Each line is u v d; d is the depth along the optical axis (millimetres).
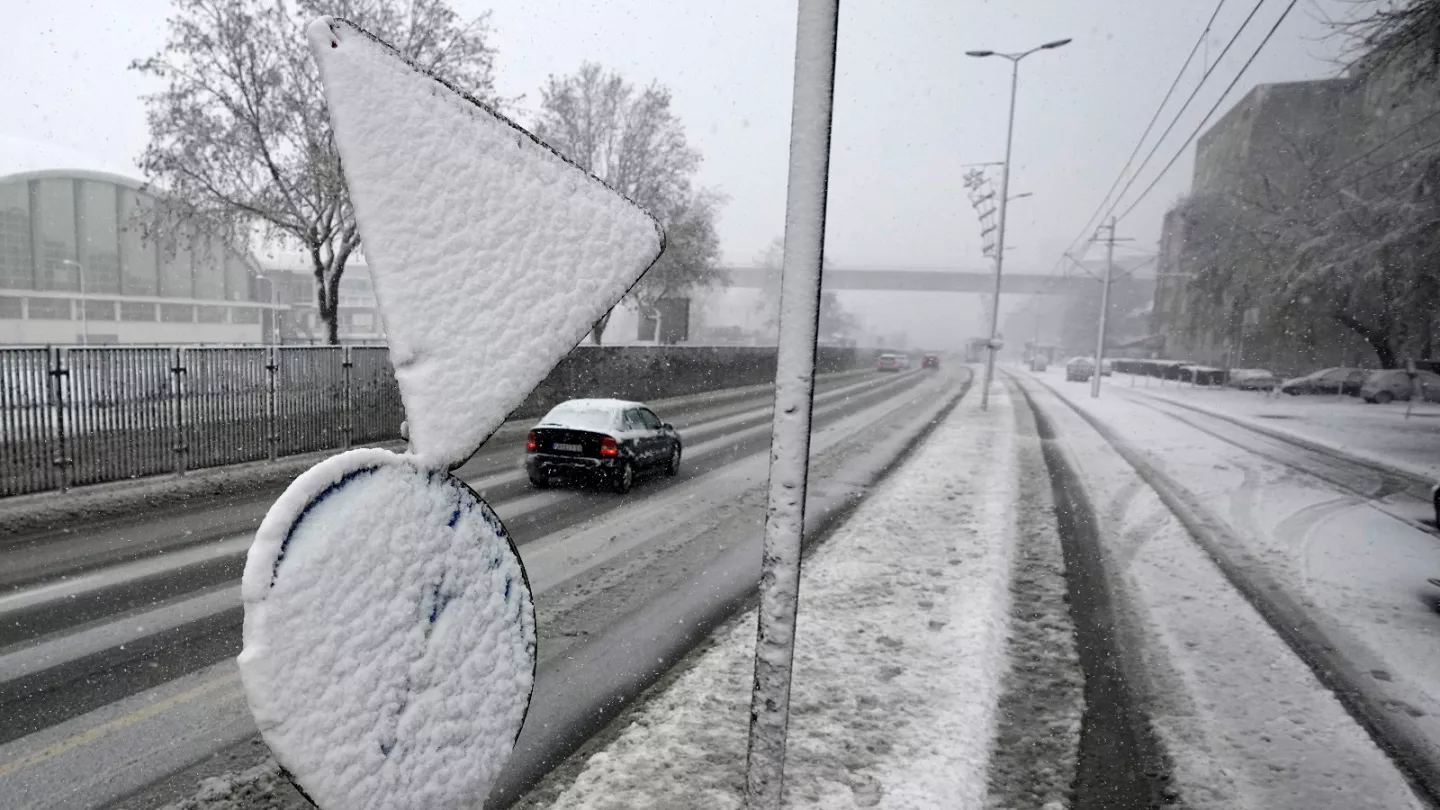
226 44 16453
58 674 4816
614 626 6020
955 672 5125
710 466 14000
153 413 10594
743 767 3957
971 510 10188
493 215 1287
